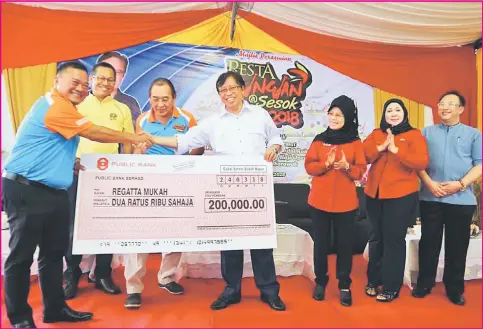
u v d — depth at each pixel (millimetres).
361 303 2598
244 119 2572
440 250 2768
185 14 3766
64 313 2240
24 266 2066
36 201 2041
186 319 2303
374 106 4434
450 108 2611
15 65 3445
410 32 3898
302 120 4375
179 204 2449
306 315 2375
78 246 2291
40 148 2059
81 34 3590
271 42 4238
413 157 2484
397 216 2572
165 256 2824
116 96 3898
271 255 2547
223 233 2457
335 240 2592
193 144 2609
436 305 2570
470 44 4176
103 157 2420
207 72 4105
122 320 2277
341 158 2488
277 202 3541
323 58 4094
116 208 2381
